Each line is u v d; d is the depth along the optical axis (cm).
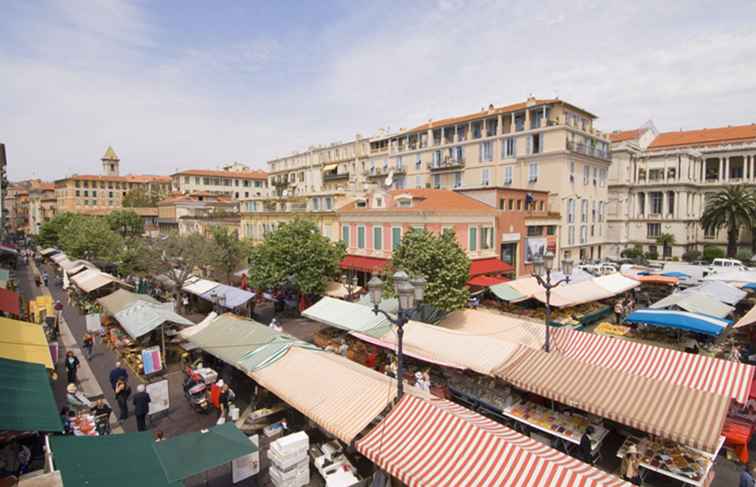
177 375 2117
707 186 6150
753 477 1170
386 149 7081
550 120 4806
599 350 1684
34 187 14550
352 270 3872
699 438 1078
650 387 1292
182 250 3628
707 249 5769
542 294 2864
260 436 1523
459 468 977
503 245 3919
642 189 6250
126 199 10212
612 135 7131
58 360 2288
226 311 3130
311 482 1253
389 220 3562
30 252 8206
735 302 2812
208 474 1316
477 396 1628
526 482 901
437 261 2408
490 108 5741
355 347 2259
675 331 2497
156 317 2280
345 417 1252
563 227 4675
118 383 1680
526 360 1559
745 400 1322
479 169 5462
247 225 5391
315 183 8669
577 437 1316
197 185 10706
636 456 1220
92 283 3512
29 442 1327
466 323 2238
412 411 1180
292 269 3122
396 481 1133
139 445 1035
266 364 1662
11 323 1953
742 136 6262
